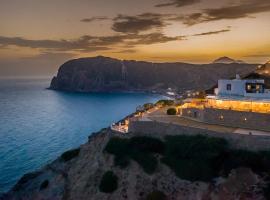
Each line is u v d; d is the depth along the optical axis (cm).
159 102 9456
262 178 4388
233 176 4578
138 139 5841
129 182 5347
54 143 12606
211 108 6138
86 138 13550
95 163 6128
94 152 6538
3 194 7362
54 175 7200
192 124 6047
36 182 7300
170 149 5388
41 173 7700
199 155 5009
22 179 7738
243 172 4534
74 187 6034
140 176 5325
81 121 18150
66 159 7450
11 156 10694
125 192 5262
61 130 15350
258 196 4256
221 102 6359
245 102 6028
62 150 11500
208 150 4975
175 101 9612
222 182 4625
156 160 5391
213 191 4606
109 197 5338
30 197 6812
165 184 5041
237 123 5744
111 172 5616
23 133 14525
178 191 4869
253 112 5547
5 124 16950
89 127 16212
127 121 7238
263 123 5422
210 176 4769
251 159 4566
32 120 18425
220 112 5972
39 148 11775
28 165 9706
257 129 5491
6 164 9812
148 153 5550
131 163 5591
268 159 4481
